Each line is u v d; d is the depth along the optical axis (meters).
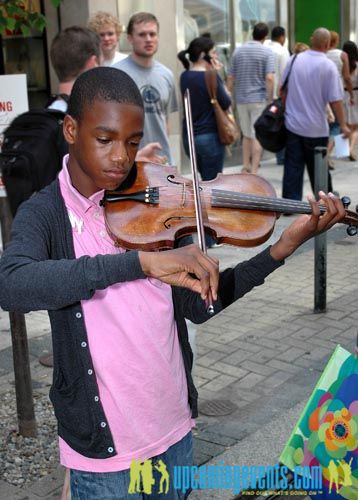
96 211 1.88
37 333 4.78
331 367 2.37
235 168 10.83
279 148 7.50
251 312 5.04
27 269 1.59
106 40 5.13
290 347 4.45
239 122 10.33
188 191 2.11
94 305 1.79
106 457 1.83
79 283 1.54
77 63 3.16
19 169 2.77
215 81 6.28
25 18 3.48
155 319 1.83
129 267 1.55
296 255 6.42
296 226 1.81
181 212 2.04
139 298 1.81
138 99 1.75
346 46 10.75
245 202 2.08
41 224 1.79
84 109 1.71
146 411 1.84
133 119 1.72
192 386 2.00
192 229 2.01
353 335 4.61
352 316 4.93
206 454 3.28
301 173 7.49
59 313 1.81
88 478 1.86
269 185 2.29
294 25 12.72
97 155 1.73
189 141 2.09
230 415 3.64
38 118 2.83
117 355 1.80
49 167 2.79
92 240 1.86
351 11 13.10
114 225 1.90
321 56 7.19
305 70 7.15
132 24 4.58
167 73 4.77
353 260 6.19
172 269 1.54
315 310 5.01
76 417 1.84
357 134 10.94
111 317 1.80
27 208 1.82
